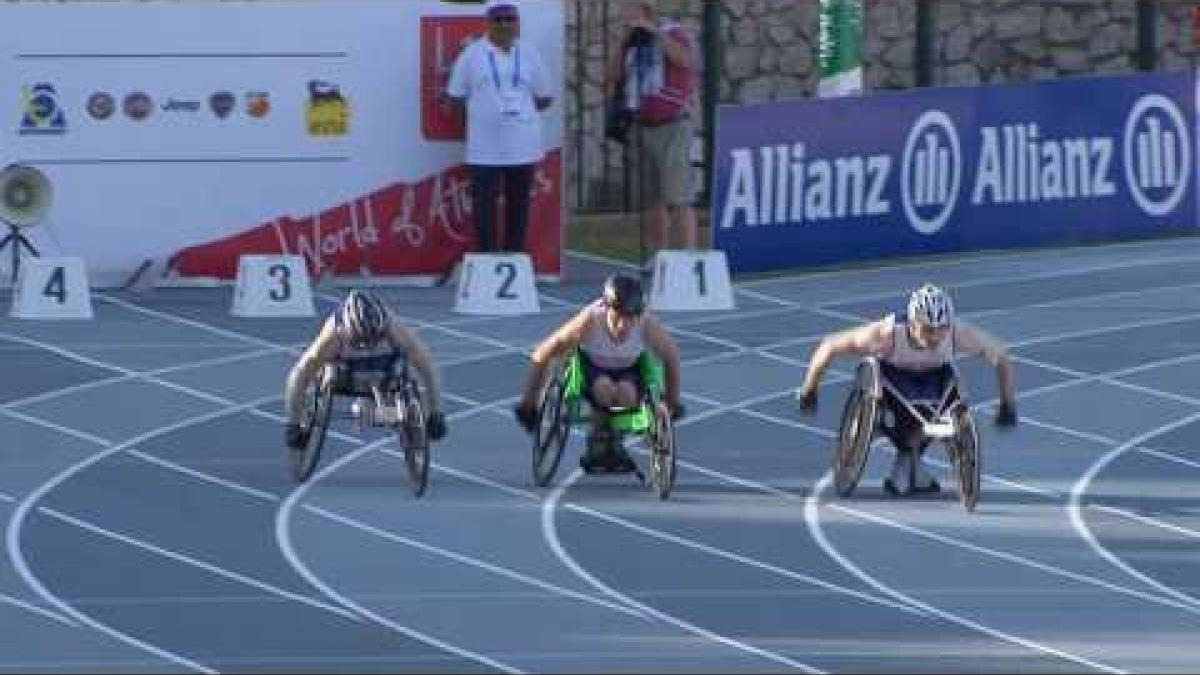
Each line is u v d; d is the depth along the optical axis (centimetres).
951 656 3384
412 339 4288
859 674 3278
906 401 4312
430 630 3506
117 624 3522
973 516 4294
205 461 4591
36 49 5791
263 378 5191
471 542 4047
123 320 5625
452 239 5994
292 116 5900
